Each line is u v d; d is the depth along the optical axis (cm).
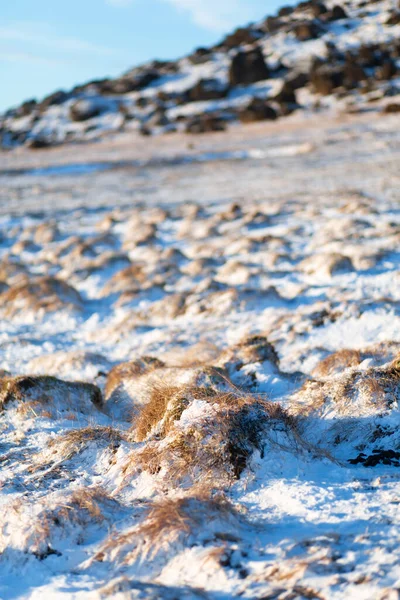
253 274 1722
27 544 517
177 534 484
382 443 653
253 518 528
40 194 4516
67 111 10994
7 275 2170
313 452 634
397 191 3034
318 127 6681
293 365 1027
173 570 462
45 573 490
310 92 9081
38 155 7838
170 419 680
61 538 526
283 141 6088
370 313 1231
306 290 1530
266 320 1347
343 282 1582
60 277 2062
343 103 8088
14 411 856
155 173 5122
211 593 426
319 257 1720
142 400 866
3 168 6366
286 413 670
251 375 891
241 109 9000
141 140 8219
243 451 608
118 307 1678
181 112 9800
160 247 2433
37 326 1606
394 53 10012
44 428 811
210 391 716
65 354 1202
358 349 936
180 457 611
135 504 578
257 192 3659
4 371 1138
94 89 12131
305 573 421
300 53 11431
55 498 587
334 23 12850
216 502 518
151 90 11588
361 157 4509
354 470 609
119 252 2386
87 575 478
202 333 1334
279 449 618
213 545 473
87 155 7150
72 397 881
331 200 2939
